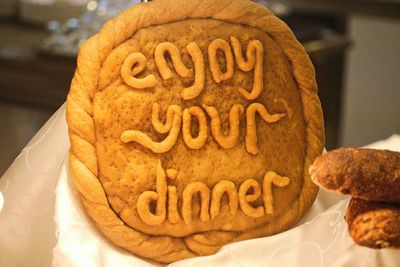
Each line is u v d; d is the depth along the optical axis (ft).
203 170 2.96
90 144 2.87
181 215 2.95
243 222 3.04
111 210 2.88
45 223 3.10
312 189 3.15
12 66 6.72
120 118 2.87
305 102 3.16
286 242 2.93
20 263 3.14
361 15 10.62
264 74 3.05
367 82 11.18
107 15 6.85
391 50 10.93
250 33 3.04
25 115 6.85
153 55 2.91
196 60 2.93
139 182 2.88
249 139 3.01
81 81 2.86
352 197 2.70
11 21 8.25
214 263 2.91
